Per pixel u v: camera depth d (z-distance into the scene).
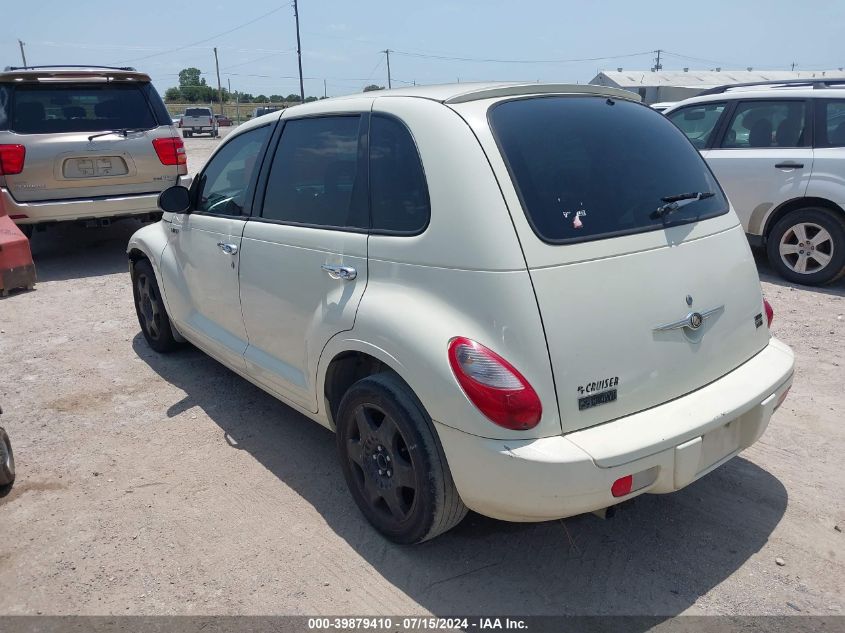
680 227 2.91
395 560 3.02
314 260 3.24
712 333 2.87
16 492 3.59
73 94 7.71
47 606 2.79
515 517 2.58
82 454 3.97
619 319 2.58
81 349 5.63
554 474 2.38
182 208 4.40
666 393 2.71
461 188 2.61
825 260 6.81
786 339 5.54
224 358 4.31
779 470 3.69
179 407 4.56
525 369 2.43
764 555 3.03
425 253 2.70
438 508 2.76
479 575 2.93
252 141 4.00
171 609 2.76
